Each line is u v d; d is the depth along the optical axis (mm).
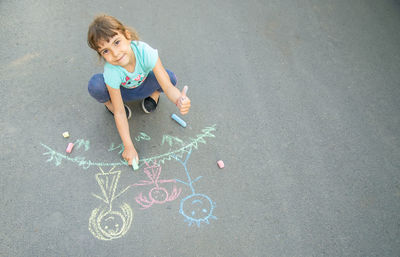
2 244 2121
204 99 2891
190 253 2178
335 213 2414
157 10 3459
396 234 2361
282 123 2822
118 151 2543
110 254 2139
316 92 3043
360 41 3453
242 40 3346
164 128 2691
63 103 2730
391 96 3072
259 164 2586
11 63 2908
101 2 3430
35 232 2178
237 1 3680
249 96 2955
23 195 2303
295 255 2232
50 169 2418
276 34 3439
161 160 2531
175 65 3070
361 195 2508
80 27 3207
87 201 2316
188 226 2273
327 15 3650
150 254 2154
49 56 2984
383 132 2848
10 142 2508
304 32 3482
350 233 2342
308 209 2416
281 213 2381
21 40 3061
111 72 2131
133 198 2354
